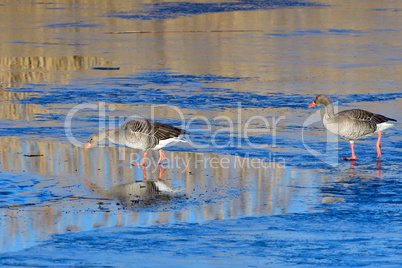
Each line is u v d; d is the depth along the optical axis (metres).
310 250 9.27
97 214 11.31
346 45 35.84
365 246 9.46
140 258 8.91
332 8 54.81
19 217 11.09
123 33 40.38
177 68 28.83
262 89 24.42
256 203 12.02
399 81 26.00
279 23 45.38
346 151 16.44
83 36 38.94
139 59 31.20
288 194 12.64
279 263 8.68
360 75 27.28
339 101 22.33
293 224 10.66
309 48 34.75
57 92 23.88
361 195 12.54
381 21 46.66
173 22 45.59
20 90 24.20
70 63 30.08
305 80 26.17
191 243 9.64
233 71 28.12
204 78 26.55
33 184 13.34
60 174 14.21
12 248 9.47
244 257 8.94
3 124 19.16
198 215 11.27
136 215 11.26
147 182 13.67
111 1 57.81
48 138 17.70
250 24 44.75
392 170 14.55
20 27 42.66
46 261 8.82
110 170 14.69
